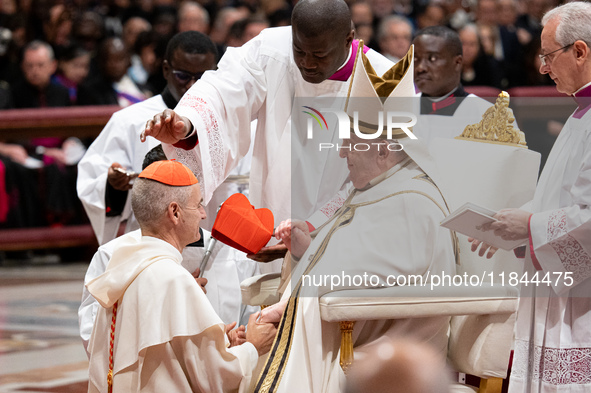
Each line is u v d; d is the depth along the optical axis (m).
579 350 9.96
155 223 9.85
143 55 29.03
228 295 12.88
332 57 11.38
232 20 31.66
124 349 9.44
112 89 27.77
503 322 10.04
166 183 9.81
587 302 9.96
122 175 13.64
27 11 31.44
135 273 9.51
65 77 28.17
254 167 12.49
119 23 35.69
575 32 9.95
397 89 9.58
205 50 14.32
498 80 28.30
